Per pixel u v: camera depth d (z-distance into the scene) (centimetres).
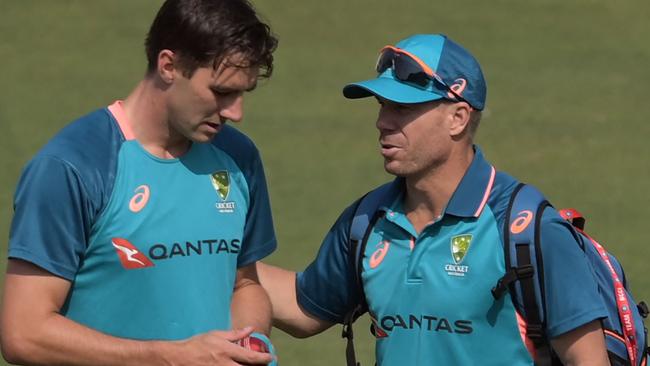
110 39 5641
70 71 5353
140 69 5381
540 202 1798
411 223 1861
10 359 1705
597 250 1878
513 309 1781
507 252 1773
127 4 5953
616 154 4716
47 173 1686
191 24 1659
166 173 1761
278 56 5497
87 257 1731
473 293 1789
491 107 5100
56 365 1695
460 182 1828
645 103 5166
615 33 5788
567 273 1759
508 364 1792
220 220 1802
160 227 1745
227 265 1814
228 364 1689
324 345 3275
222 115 1706
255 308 1911
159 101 1728
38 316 1686
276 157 4638
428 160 1820
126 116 1758
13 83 5231
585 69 5462
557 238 1766
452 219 1816
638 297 3544
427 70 1798
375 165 4588
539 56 5566
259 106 5091
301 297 2011
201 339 1697
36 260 1680
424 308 1814
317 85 5275
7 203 4194
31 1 5941
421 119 1808
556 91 5259
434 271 1812
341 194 4328
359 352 3225
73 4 5925
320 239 3950
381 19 5828
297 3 5931
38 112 4969
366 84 1819
